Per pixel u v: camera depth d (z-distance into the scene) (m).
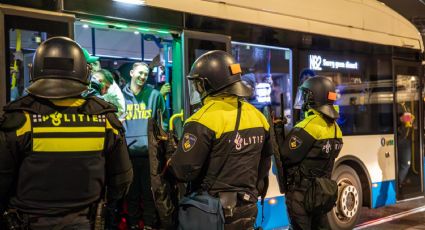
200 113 2.76
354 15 6.00
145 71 4.20
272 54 5.03
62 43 2.35
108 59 4.71
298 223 3.78
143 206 4.08
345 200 5.59
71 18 3.39
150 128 2.98
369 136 6.07
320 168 3.80
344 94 5.78
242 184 2.78
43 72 2.28
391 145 6.39
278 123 4.09
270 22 4.94
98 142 2.29
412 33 6.93
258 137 2.88
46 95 2.19
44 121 2.18
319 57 5.48
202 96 2.95
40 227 2.20
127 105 4.14
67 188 2.23
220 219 2.67
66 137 2.21
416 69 6.91
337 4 5.78
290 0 5.21
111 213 4.03
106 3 3.63
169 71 4.39
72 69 2.30
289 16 5.17
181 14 4.13
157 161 2.92
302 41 5.27
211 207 2.68
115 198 2.57
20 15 3.15
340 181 5.68
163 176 2.90
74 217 2.27
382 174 6.22
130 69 4.50
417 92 6.89
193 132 2.71
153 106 4.26
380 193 6.18
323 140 3.75
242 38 4.65
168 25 4.04
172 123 3.87
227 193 2.72
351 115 5.87
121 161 2.45
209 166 2.77
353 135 5.86
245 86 2.91
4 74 3.04
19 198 2.21
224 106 2.81
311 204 3.69
